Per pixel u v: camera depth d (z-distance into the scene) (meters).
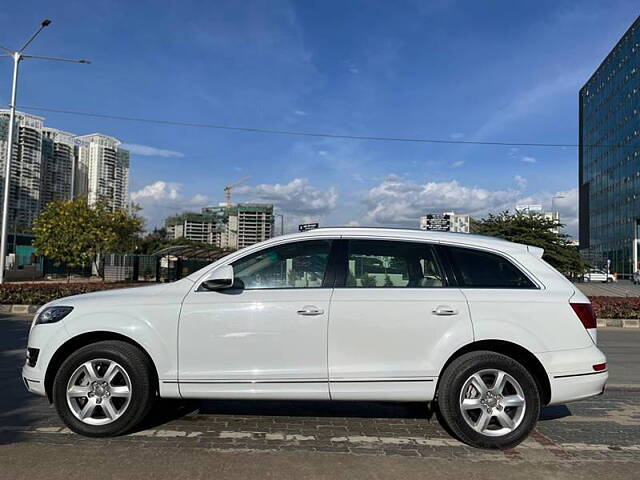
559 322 4.92
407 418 5.80
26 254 54.94
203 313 4.91
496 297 4.95
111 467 4.27
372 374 4.80
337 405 6.26
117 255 34.88
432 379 4.84
